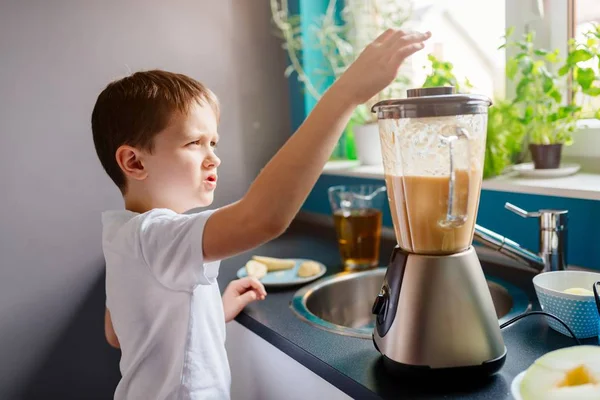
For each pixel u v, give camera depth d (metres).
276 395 0.94
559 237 0.96
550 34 1.26
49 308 1.39
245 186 1.71
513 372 0.71
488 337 0.68
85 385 1.44
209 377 0.84
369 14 1.74
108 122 0.87
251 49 1.68
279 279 1.19
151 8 1.49
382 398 0.66
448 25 1.50
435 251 0.69
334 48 1.73
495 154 1.18
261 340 0.97
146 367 0.83
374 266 1.26
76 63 1.38
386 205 1.51
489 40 1.40
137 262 0.79
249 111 1.70
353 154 1.82
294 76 1.76
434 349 0.67
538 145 1.15
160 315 0.82
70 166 1.39
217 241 0.68
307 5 1.75
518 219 1.16
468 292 0.67
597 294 0.75
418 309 0.68
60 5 1.35
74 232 1.41
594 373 0.57
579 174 1.17
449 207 0.65
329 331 0.90
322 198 1.78
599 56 1.04
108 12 1.42
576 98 1.21
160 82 0.87
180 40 1.55
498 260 1.20
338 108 0.65
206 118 0.88
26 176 1.34
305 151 0.65
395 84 1.57
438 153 0.67
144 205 0.89
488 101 0.68
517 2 1.30
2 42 1.29
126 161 0.85
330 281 1.17
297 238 1.63
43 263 1.37
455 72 1.48
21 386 1.36
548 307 0.82
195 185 0.87
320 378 0.79
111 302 0.87
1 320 1.33
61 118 1.37
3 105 1.30
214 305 0.91
